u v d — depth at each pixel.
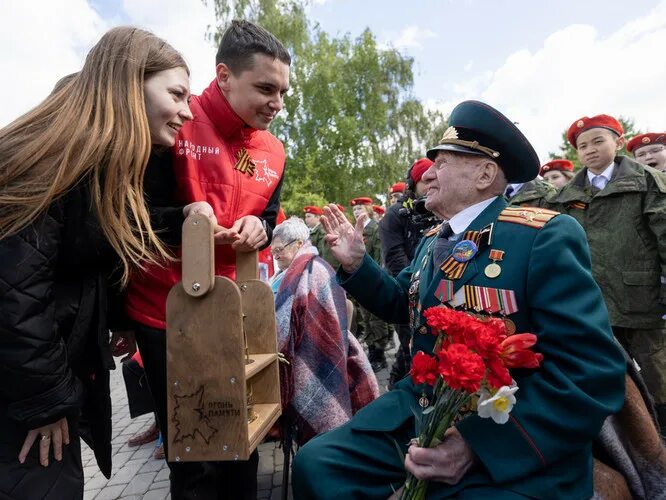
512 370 1.32
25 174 1.20
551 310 1.24
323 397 2.22
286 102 23.92
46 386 1.17
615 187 2.91
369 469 1.33
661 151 4.25
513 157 1.47
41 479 1.22
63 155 1.21
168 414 1.36
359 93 26.02
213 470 1.79
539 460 1.16
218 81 1.75
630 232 2.86
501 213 1.46
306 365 2.24
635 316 2.80
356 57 25.80
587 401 1.14
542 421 1.17
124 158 1.28
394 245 3.48
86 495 2.81
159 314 1.69
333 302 2.36
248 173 1.83
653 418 1.49
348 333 2.55
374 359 4.89
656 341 2.80
